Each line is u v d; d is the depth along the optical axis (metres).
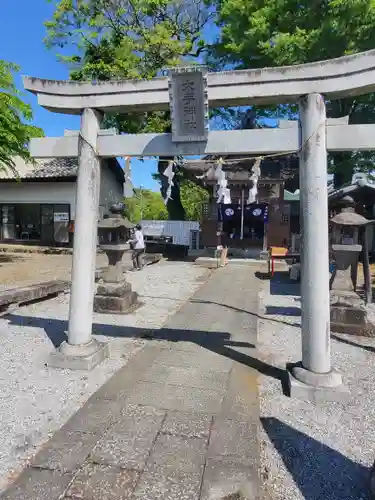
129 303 6.95
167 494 2.21
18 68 9.77
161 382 3.77
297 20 12.10
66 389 3.57
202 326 5.90
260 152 3.75
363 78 3.32
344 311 5.63
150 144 3.97
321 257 3.48
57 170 19.67
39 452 2.58
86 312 4.18
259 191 15.80
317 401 3.41
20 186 19.75
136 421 3.00
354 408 3.31
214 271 12.15
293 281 10.35
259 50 12.59
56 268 12.02
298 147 3.62
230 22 13.81
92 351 4.16
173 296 8.18
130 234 11.98
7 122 10.10
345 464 2.55
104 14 15.45
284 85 3.54
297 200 21.20
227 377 3.93
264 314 6.76
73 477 2.34
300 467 2.51
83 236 4.07
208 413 3.16
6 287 8.51
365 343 5.17
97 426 2.92
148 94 3.88
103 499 2.16
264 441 2.79
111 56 15.45
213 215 16.92
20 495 2.19
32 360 4.29
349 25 10.67
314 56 11.31
